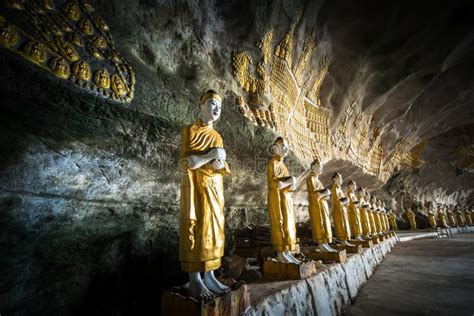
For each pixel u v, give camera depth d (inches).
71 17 140.4
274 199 165.8
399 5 392.8
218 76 239.8
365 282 240.7
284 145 175.3
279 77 326.3
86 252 133.6
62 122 115.7
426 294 191.8
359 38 433.4
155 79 176.1
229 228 263.9
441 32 453.4
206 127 116.7
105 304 131.9
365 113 594.9
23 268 109.1
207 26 227.8
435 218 888.3
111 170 140.6
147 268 162.1
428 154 957.8
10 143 100.3
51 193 118.3
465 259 333.7
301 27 346.0
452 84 669.3
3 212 102.5
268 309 110.7
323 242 215.2
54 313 115.8
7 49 101.0
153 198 172.4
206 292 91.0
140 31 179.8
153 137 157.5
